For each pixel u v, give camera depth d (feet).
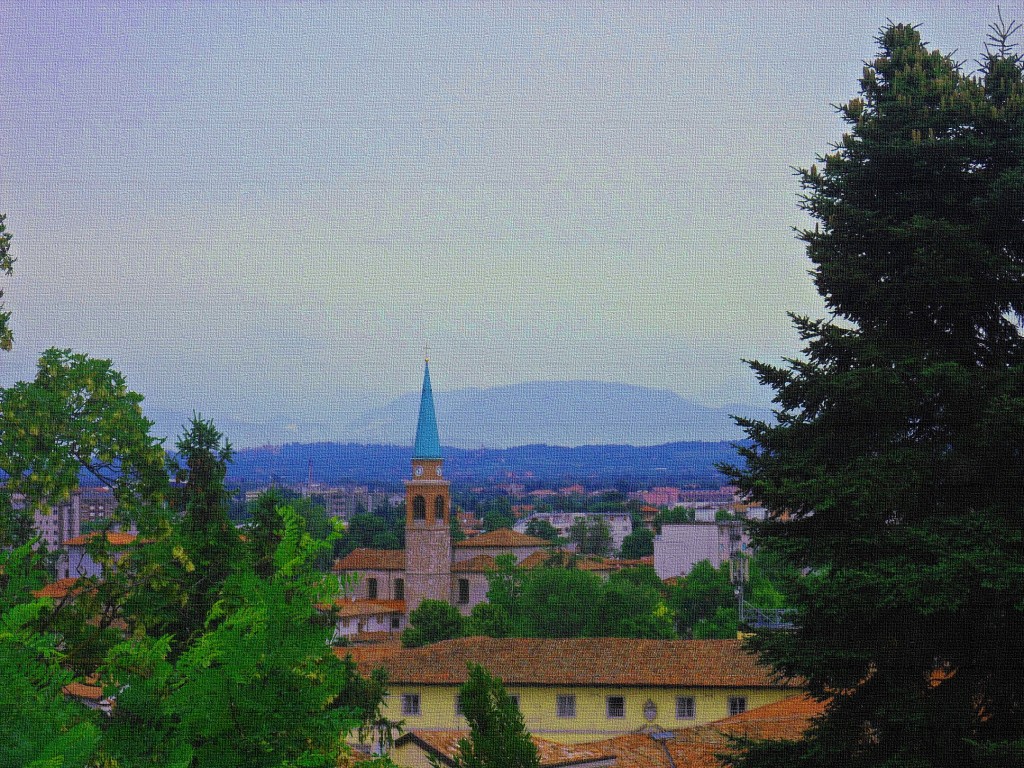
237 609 37.99
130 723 33.45
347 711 37.99
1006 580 55.42
